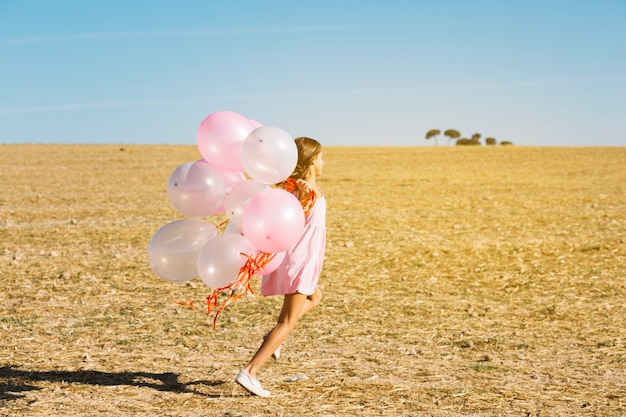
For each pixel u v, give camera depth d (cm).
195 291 876
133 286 898
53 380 513
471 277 977
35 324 693
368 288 905
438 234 1377
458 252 1159
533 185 2641
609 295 861
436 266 1052
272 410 454
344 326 707
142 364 563
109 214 1747
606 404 475
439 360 588
